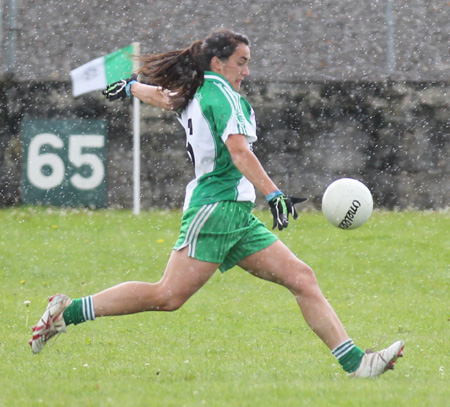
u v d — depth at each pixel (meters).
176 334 29.64
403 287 41.06
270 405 17.27
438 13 85.12
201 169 20.92
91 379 20.64
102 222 63.62
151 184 78.19
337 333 21.08
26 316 33.09
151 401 17.55
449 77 79.50
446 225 62.59
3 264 45.78
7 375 21.45
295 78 78.81
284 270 21.08
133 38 81.31
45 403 17.38
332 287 41.00
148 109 77.94
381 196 79.75
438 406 17.28
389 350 21.06
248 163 20.17
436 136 79.69
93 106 77.81
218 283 41.66
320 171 79.38
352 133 79.69
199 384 19.61
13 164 77.38
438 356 25.62
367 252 50.16
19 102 77.31
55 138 77.62
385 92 79.44
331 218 22.59
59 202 77.75
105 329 30.34
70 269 44.88
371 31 82.94
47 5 83.25
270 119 79.06
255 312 34.66
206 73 20.92
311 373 21.86
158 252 50.12
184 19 82.94
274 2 84.88
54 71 78.06
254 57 80.25
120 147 78.06
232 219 20.58
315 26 83.12
